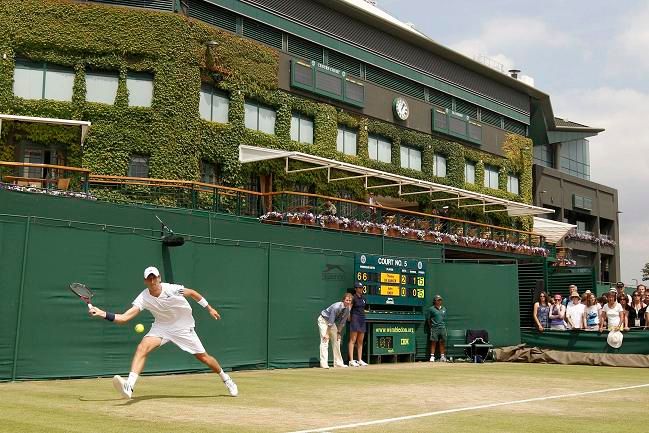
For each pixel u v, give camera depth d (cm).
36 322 1338
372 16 3350
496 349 2202
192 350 999
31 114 2434
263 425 760
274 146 2939
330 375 1551
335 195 3194
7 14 2447
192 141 2614
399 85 3600
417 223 2817
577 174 5775
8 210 1508
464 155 3941
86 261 1419
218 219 1930
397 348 2105
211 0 2758
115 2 2594
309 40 3131
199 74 2673
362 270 2017
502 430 759
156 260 1537
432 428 762
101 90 2547
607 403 1051
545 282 2898
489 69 4069
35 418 791
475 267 2300
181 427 736
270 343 1764
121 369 1448
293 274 1839
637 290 2142
